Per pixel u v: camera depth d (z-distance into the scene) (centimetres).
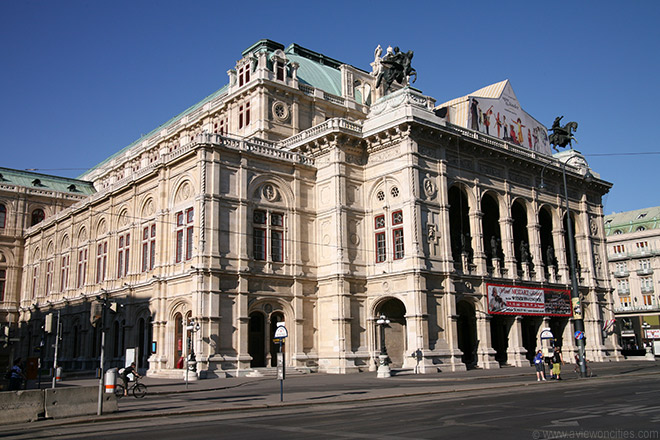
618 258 9575
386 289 4331
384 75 4853
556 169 5609
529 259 5253
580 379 3312
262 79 5150
